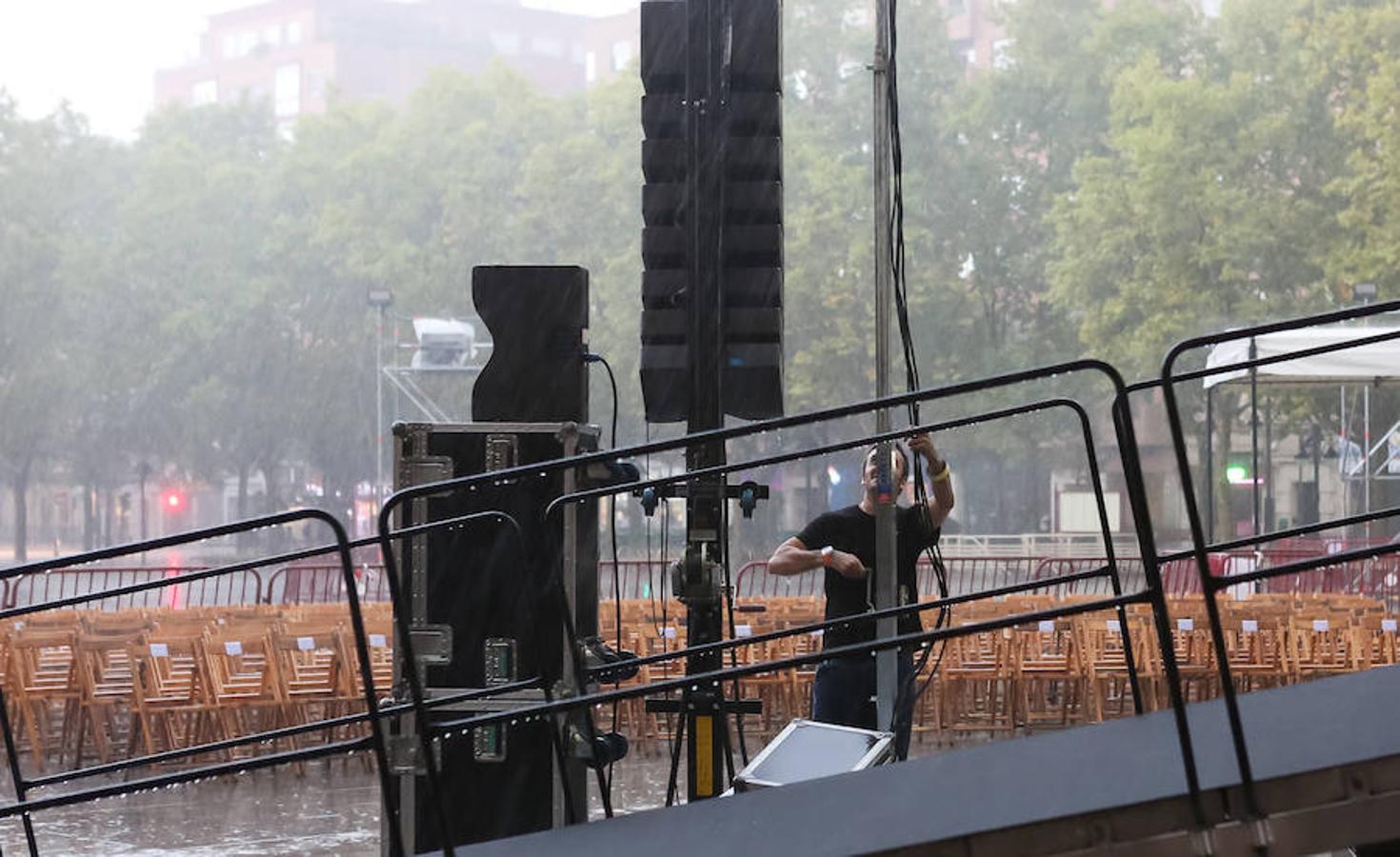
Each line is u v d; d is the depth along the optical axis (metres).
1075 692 18.12
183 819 13.18
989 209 71.69
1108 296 63.78
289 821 13.08
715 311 8.50
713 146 8.51
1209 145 61.62
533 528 8.16
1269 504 44.53
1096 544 61.03
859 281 68.12
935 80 72.62
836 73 74.94
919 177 71.44
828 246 68.25
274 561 6.56
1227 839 5.08
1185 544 60.97
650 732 16.78
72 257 87.62
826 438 68.69
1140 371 62.44
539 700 8.07
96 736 16.09
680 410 8.55
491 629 8.12
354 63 171.00
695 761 8.44
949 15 74.00
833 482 68.31
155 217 88.69
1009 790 5.52
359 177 87.94
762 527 69.31
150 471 93.69
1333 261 59.38
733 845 5.43
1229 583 5.39
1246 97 62.09
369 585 33.69
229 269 88.56
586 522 8.52
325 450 88.25
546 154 82.50
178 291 88.31
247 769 6.54
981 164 71.75
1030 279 71.38
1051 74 72.19
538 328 8.67
